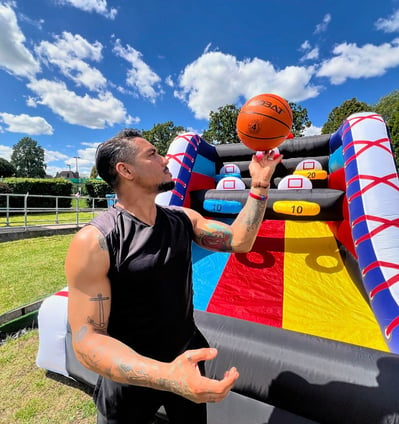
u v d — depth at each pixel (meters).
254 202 1.32
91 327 0.89
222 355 1.69
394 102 39.06
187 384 0.68
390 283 2.03
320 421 1.45
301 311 2.34
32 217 14.87
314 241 3.53
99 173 1.09
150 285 0.99
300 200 3.50
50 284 4.55
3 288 4.38
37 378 2.38
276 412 1.55
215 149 5.35
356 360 1.44
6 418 2.00
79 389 2.26
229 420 1.65
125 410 1.12
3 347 2.82
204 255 3.43
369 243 2.37
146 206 1.06
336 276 2.83
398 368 1.36
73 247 0.92
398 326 1.76
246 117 1.75
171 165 4.10
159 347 1.07
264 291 2.66
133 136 1.10
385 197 2.56
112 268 0.94
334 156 4.12
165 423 1.96
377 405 1.30
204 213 4.30
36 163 80.81
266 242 3.60
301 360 1.51
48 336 2.28
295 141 4.95
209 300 2.60
